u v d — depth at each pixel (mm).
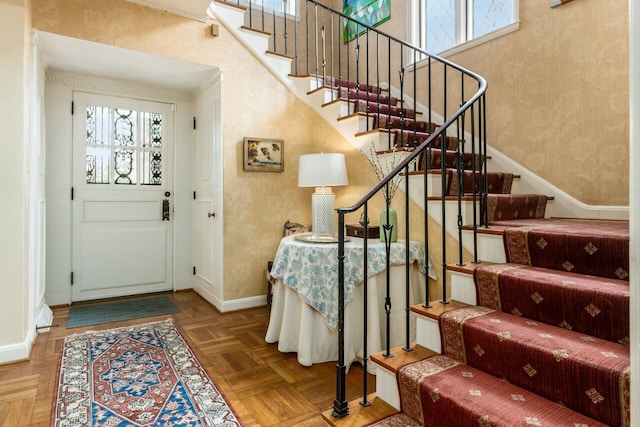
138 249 4066
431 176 2576
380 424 1564
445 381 1530
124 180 3986
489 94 3533
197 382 2164
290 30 5324
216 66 3422
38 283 2932
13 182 2354
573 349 1386
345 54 5438
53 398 1974
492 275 1867
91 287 3828
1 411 1850
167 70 3523
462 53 3803
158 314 3416
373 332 2354
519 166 3281
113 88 3873
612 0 2711
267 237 3703
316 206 2850
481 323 1676
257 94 3625
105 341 2750
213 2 3416
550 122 3076
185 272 4316
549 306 1648
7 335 2361
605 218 2734
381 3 4844
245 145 3531
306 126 3869
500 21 3568
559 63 3014
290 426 1766
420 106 4281
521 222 2553
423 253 2582
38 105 2930
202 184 4035
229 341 2795
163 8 3184
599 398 1250
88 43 2930
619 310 1435
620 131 2674
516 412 1305
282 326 2598
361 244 2512
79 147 3746
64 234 3678
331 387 2137
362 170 3229
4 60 2330
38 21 2729
